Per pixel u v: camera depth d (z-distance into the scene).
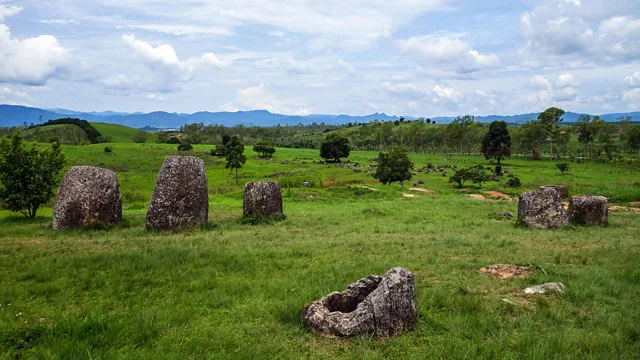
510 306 7.03
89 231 15.31
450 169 81.38
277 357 5.29
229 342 5.66
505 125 88.62
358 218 20.06
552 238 14.09
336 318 5.98
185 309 6.88
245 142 167.62
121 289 7.97
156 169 77.56
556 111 111.06
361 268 9.62
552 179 59.56
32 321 6.38
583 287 7.96
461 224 18.12
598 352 5.32
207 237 14.02
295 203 27.73
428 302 7.21
